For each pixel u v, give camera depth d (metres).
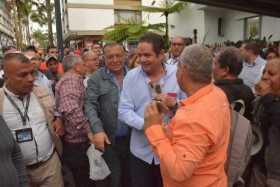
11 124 2.62
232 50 2.74
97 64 5.18
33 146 2.71
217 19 17.09
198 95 1.69
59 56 7.58
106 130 3.41
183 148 1.55
